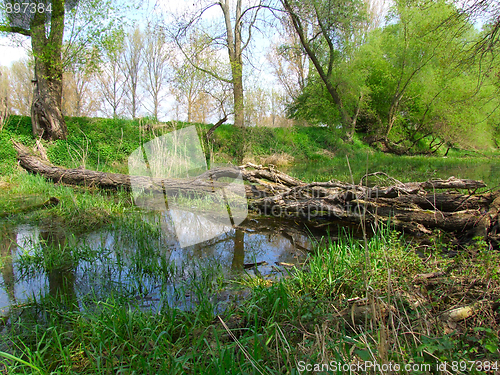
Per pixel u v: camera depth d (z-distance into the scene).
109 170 10.82
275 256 4.03
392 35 21.16
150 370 1.83
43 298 2.94
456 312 2.14
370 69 22.16
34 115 12.58
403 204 5.12
